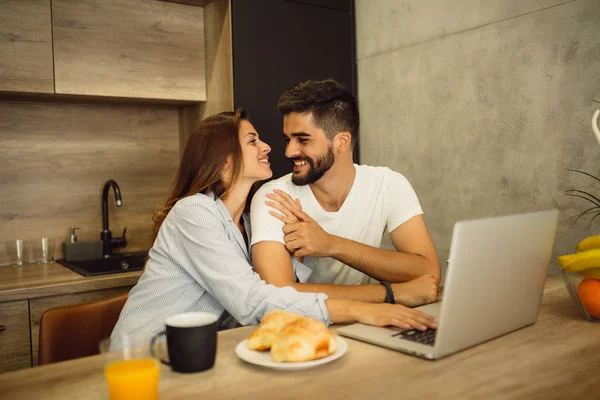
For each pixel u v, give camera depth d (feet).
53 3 8.36
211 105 9.77
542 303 4.96
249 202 6.45
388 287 5.14
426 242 6.15
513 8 8.04
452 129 9.05
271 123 9.80
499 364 3.44
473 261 3.48
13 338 7.43
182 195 5.74
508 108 8.20
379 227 6.35
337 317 4.45
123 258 9.78
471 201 8.82
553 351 3.67
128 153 10.25
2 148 9.19
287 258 5.48
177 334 3.34
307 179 5.97
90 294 7.97
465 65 8.76
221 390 3.10
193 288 5.36
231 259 4.94
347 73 10.77
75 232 9.83
